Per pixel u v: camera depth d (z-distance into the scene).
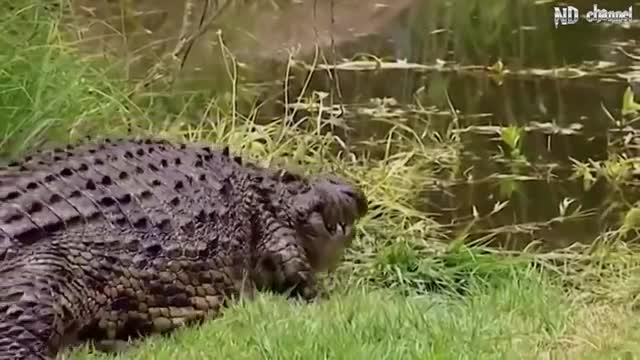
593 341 7.91
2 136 10.49
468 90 13.89
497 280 9.75
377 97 13.79
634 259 10.18
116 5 14.45
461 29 15.06
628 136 12.51
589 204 11.52
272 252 9.40
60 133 11.02
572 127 12.85
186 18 14.34
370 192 11.46
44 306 7.17
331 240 9.93
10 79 10.82
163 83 13.34
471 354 7.44
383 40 14.95
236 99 13.38
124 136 11.01
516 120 13.15
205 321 8.45
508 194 11.72
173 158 9.31
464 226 11.24
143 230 8.30
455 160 12.34
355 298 8.82
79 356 7.43
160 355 7.46
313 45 14.57
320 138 12.30
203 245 8.66
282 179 9.87
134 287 8.08
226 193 9.22
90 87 11.78
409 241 10.61
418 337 7.73
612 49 14.39
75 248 7.79
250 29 14.69
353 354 7.27
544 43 14.73
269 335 7.71
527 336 7.97
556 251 10.64
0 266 7.40
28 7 11.62
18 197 7.95
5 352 6.96
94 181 8.48
